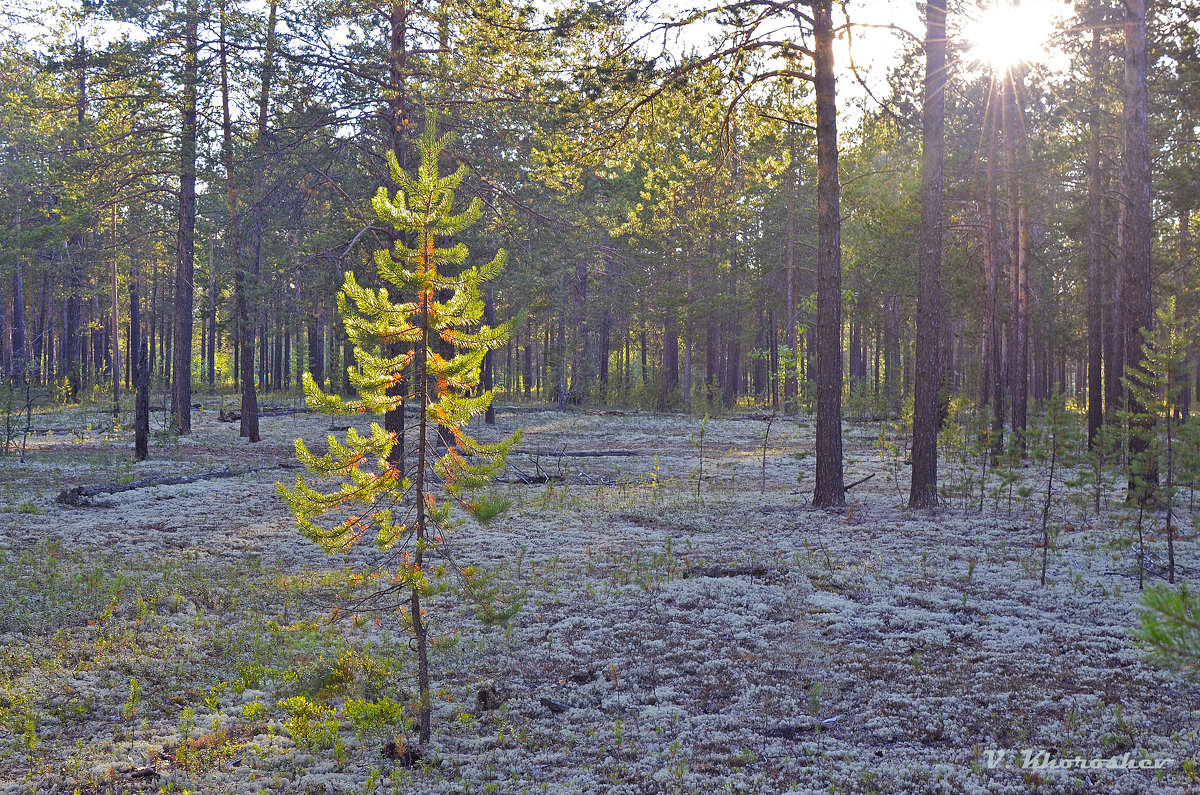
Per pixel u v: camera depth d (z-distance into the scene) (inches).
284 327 1619.1
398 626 296.2
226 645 271.0
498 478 673.6
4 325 1841.8
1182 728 200.8
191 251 1037.2
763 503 554.9
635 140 597.6
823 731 208.8
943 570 362.3
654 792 177.6
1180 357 356.8
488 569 373.1
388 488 204.2
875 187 943.7
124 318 2242.9
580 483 678.5
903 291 1270.9
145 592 327.6
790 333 1519.4
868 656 260.2
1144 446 470.0
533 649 271.9
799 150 1290.6
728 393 1851.6
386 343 207.6
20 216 1403.8
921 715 216.1
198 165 964.0
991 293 844.0
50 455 791.1
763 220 1577.3
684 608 315.6
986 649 264.1
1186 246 1077.8
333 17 729.6
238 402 1578.5
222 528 465.7
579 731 212.2
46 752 195.8
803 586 338.0
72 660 255.6
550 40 524.4
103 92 949.2
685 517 503.5
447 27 663.1
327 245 897.5
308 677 230.8
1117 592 316.2
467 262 1099.9
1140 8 516.4
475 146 858.8
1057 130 893.2
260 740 204.1
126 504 538.9
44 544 399.9
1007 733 203.3
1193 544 399.9
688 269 1594.5
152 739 203.2
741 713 220.5
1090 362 796.0
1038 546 405.4
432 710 224.1
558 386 1651.1
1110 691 226.4
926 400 525.0
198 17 871.1
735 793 176.7
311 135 872.9
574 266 1508.4
